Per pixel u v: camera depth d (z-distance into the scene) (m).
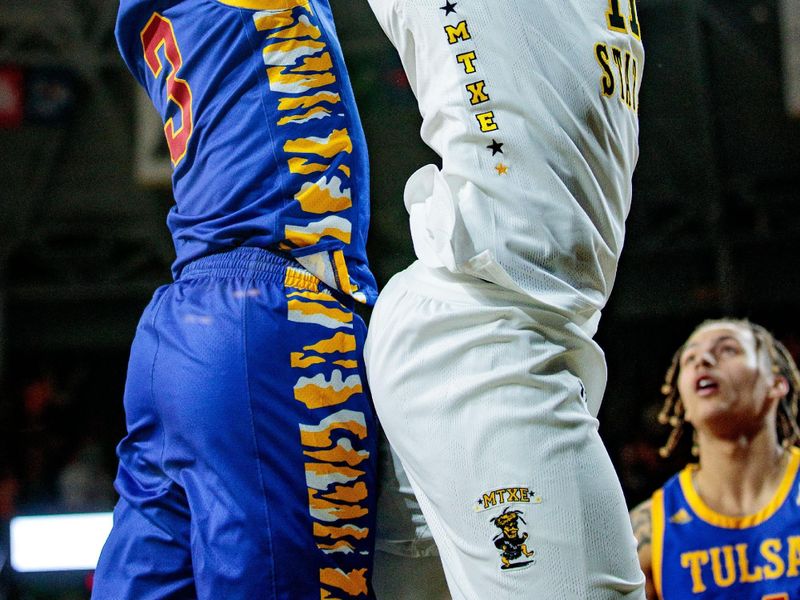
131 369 1.84
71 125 10.74
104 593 1.75
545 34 1.71
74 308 11.98
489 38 1.71
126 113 10.62
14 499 8.32
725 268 10.77
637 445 7.61
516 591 1.57
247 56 1.83
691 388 3.04
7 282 11.70
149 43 1.93
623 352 11.32
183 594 1.73
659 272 11.15
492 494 1.59
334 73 1.88
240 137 1.81
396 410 1.69
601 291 1.78
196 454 1.72
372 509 1.78
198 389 1.72
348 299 1.85
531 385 1.63
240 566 1.64
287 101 1.83
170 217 1.91
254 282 1.77
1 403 10.25
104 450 10.91
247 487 1.68
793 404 3.18
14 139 10.73
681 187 10.72
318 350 1.76
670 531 3.11
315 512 1.71
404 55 1.83
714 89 10.25
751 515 3.04
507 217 1.67
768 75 10.00
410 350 1.69
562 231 1.68
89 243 11.54
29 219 11.29
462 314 1.67
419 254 1.78
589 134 1.72
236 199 1.81
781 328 10.88
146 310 1.89
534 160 1.68
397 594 1.91
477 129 1.69
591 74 1.73
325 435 1.74
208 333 1.74
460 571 1.65
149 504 1.76
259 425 1.71
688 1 9.65
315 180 1.82
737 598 3.01
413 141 10.47
